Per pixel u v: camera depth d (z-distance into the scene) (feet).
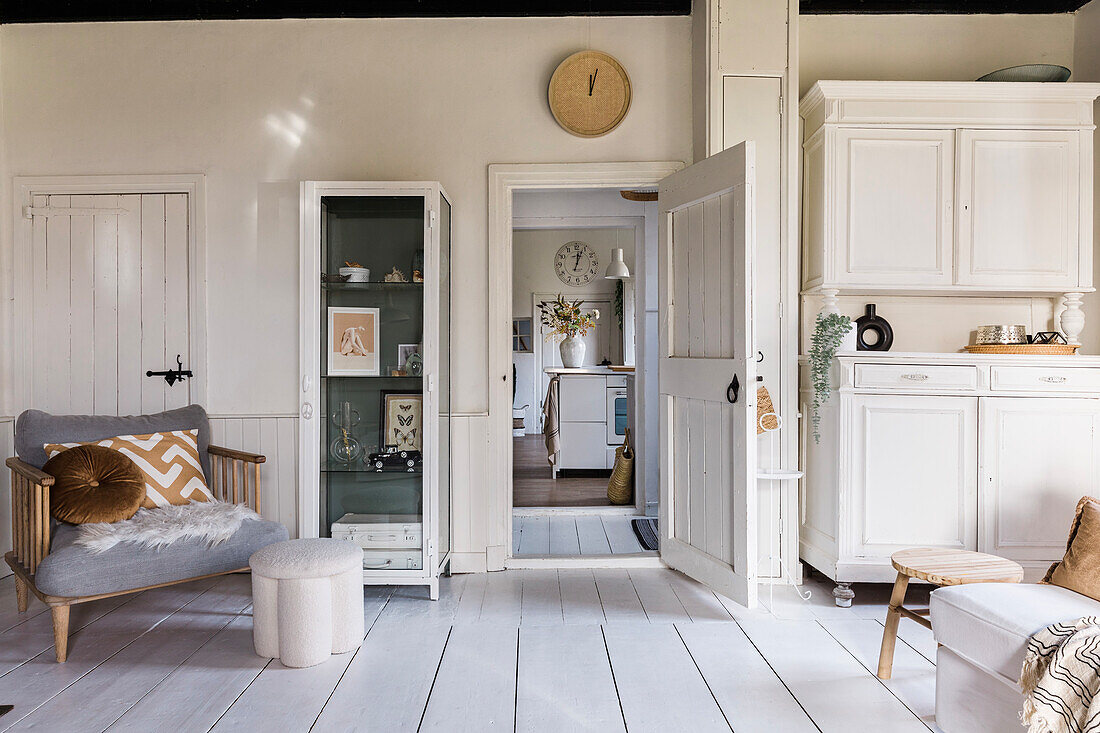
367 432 11.60
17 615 10.59
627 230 32.45
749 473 10.28
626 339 31.30
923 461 10.87
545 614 10.64
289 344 12.78
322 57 12.74
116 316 12.87
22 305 12.86
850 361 10.92
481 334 12.82
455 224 12.76
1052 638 5.95
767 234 12.03
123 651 9.29
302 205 11.46
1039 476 10.77
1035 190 11.61
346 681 8.41
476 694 8.07
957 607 6.98
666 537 12.90
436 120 12.75
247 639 9.71
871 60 12.78
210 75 12.74
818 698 7.95
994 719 6.58
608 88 12.62
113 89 12.77
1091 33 12.34
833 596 11.22
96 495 9.82
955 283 11.61
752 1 11.96
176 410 12.15
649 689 8.19
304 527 11.52
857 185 11.57
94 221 12.84
